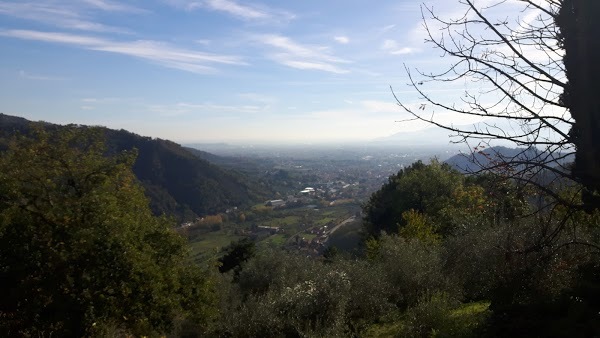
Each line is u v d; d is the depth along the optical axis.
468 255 8.24
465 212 9.56
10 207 7.96
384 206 27.67
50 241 7.79
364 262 10.63
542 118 2.88
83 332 7.79
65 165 9.14
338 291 8.59
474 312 6.84
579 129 2.98
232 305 10.50
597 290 3.92
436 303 6.71
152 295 8.39
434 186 23.88
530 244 5.44
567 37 3.01
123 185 10.23
